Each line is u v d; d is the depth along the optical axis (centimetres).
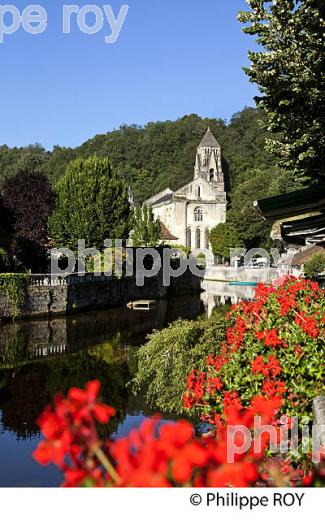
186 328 1461
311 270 3541
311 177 1445
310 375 721
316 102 1342
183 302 5222
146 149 12275
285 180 7425
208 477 246
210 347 1396
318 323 843
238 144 11131
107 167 5438
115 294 4816
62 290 4000
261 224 7438
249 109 12025
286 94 1358
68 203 5116
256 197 7512
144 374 1530
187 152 11488
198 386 826
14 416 1593
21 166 12762
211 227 9006
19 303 3631
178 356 1427
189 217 8994
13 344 2769
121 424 1404
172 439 231
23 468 1189
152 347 1523
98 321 3756
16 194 4819
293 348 773
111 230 5241
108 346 2733
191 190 9019
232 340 952
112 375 2081
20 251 4491
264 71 1333
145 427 235
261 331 882
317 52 1287
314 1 1271
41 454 239
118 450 231
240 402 716
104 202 5184
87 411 245
